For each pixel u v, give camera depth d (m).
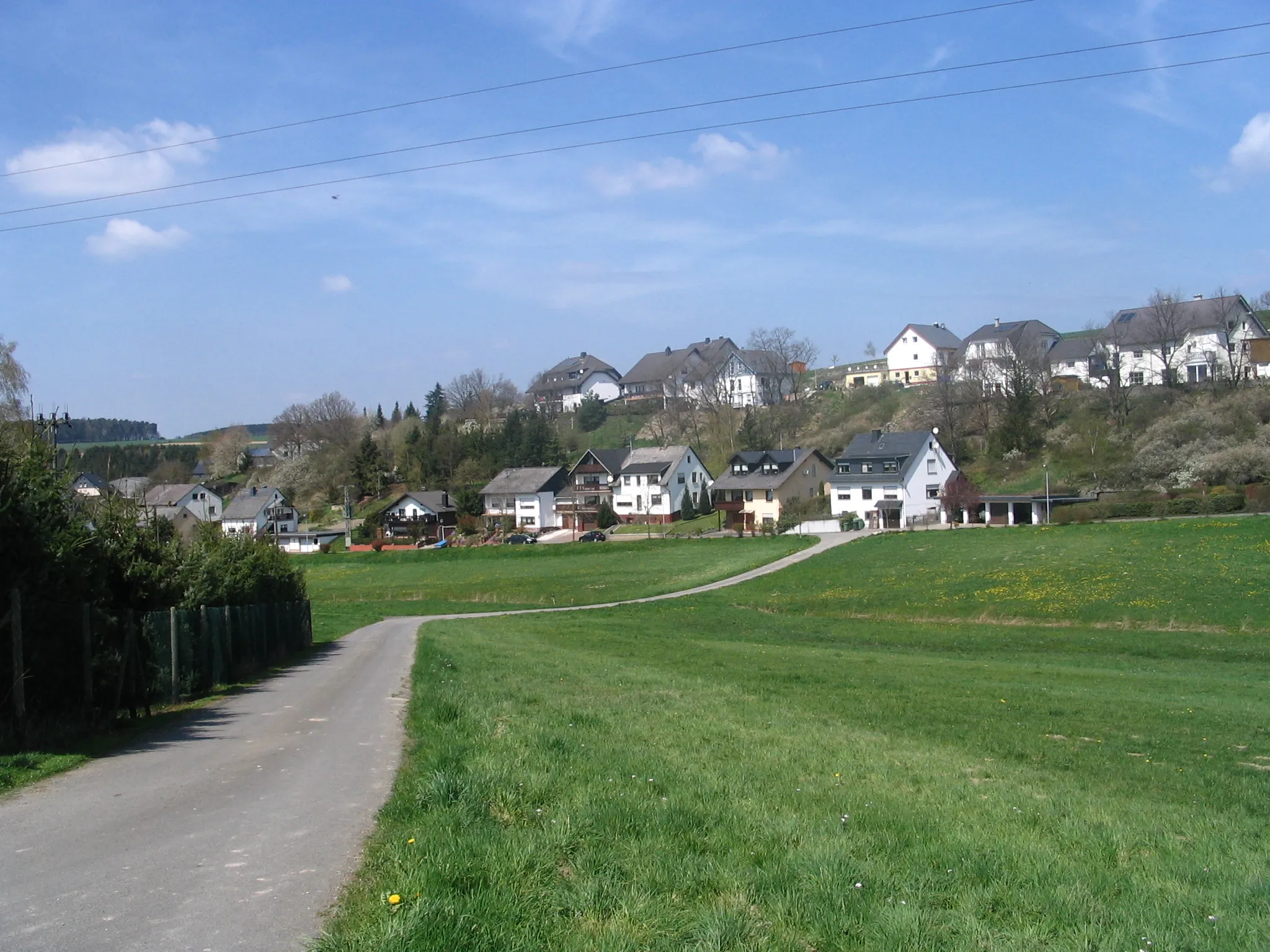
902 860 7.29
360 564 86.06
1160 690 22.56
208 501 105.94
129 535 20.23
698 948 5.39
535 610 54.91
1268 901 6.74
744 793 9.38
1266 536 49.28
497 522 109.62
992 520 80.19
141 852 7.21
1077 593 41.41
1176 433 78.00
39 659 13.64
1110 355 98.75
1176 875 7.50
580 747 11.12
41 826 8.09
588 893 6.02
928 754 13.22
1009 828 8.73
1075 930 6.03
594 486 111.38
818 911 6.02
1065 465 84.88
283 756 11.49
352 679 21.77
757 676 23.48
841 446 111.25
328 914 5.82
